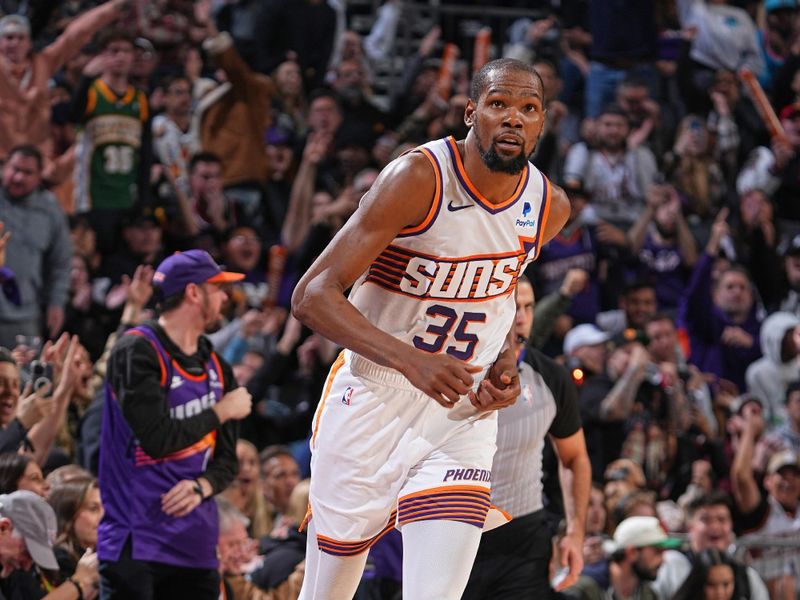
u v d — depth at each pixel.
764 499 20.05
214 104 25.05
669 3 32.28
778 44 33.34
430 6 31.92
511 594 11.87
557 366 12.24
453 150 8.38
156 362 12.37
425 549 8.57
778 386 23.73
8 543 11.61
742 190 29.94
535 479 12.04
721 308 25.41
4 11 26.66
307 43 28.64
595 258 24.98
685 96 30.91
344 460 8.84
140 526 12.19
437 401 8.07
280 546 15.09
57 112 23.23
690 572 16.84
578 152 27.14
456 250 8.43
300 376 20.70
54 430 13.82
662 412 20.58
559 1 33.19
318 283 8.17
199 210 23.55
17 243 19.27
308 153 24.47
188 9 27.25
